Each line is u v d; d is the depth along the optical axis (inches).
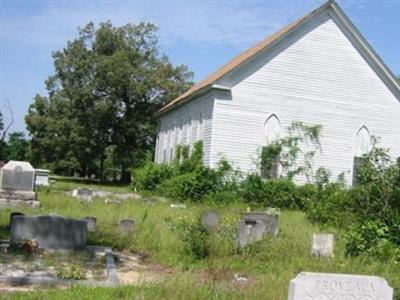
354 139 1492.4
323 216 966.4
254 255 599.2
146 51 2743.6
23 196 1030.4
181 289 397.7
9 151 3553.2
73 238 611.8
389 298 307.0
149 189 1610.5
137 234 693.9
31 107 2721.5
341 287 303.9
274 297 393.1
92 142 2630.4
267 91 1435.8
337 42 1489.9
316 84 1471.5
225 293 395.2
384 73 1512.1
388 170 881.5
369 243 616.4
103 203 1108.5
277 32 1667.1
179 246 636.1
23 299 373.4
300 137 1448.1
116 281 457.1
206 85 1438.2
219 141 1403.8
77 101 2608.3
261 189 1342.3
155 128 2687.0
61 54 2696.9
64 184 2132.1
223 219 871.7
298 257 597.0
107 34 2674.7
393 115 1524.4
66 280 451.5
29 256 565.0
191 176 1371.8
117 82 2586.1
